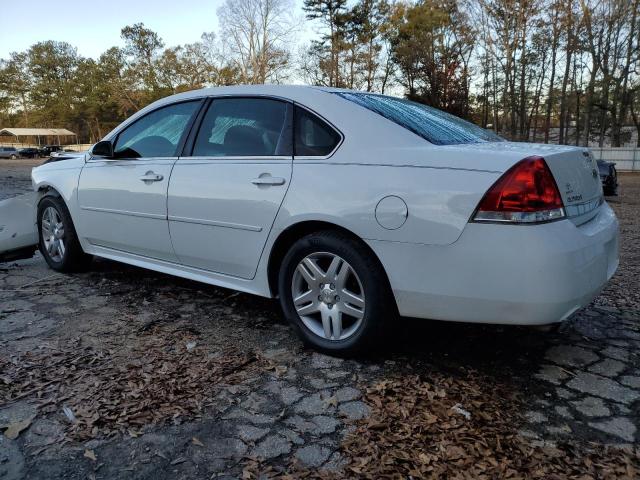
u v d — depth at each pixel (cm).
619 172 3139
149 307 367
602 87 3872
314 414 228
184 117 361
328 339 286
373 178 260
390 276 255
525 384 257
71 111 8400
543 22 3953
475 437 211
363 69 5016
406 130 273
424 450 202
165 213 351
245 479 186
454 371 270
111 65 7825
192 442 207
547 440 210
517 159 234
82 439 208
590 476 188
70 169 432
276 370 269
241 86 340
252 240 307
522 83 4156
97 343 302
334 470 190
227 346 300
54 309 361
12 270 471
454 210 237
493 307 235
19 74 9206
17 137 8219
